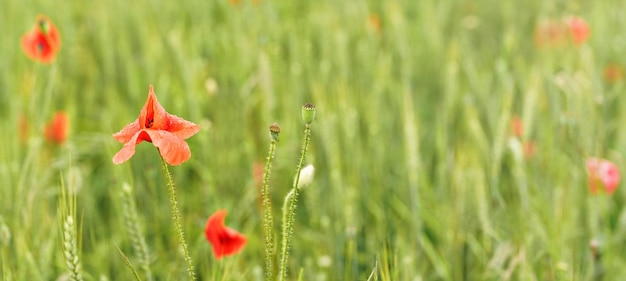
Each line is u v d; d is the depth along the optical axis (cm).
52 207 165
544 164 173
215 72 210
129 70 213
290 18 259
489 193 168
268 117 181
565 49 230
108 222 172
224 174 177
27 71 195
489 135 188
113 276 155
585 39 224
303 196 176
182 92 193
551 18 264
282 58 227
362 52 230
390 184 183
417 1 320
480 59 252
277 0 281
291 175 176
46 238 153
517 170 159
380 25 264
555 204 161
